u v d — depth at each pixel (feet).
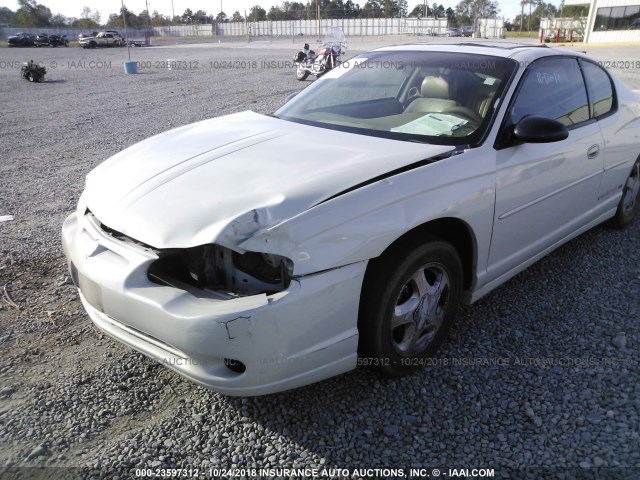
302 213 7.55
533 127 9.82
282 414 8.59
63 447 7.93
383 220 8.02
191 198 8.19
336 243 7.63
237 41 181.88
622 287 12.55
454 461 7.68
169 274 8.01
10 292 12.35
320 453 7.84
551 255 14.32
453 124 10.42
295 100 13.19
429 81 11.55
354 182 8.22
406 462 7.68
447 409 8.68
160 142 10.90
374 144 9.84
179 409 8.72
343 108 11.97
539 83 11.58
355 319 8.09
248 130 11.12
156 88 53.21
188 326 7.23
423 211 8.47
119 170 9.66
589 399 8.86
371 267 8.25
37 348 10.28
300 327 7.49
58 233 16.08
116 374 9.55
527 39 164.04
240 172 8.79
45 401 8.85
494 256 10.39
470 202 9.25
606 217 14.73
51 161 25.35
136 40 169.37
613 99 14.17
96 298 8.23
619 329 10.83
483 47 12.56
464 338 10.60
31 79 62.75
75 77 67.62
